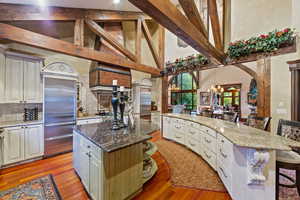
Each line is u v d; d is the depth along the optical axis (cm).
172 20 198
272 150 166
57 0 301
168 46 790
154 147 280
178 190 225
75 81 405
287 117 462
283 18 472
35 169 289
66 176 263
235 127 266
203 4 546
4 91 307
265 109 409
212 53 353
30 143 324
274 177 167
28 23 340
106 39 449
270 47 349
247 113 858
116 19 468
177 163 317
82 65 517
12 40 260
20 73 329
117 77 506
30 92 344
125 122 325
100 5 387
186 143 411
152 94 802
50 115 356
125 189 196
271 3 495
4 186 232
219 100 999
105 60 421
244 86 877
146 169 255
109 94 558
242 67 643
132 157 207
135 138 201
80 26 375
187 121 405
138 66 522
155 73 588
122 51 489
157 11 176
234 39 576
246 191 172
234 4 576
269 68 409
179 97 1213
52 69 360
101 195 173
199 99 1077
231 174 196
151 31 805
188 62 522
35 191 220
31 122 328
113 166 181
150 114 680
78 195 212
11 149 299
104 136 210
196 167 299
